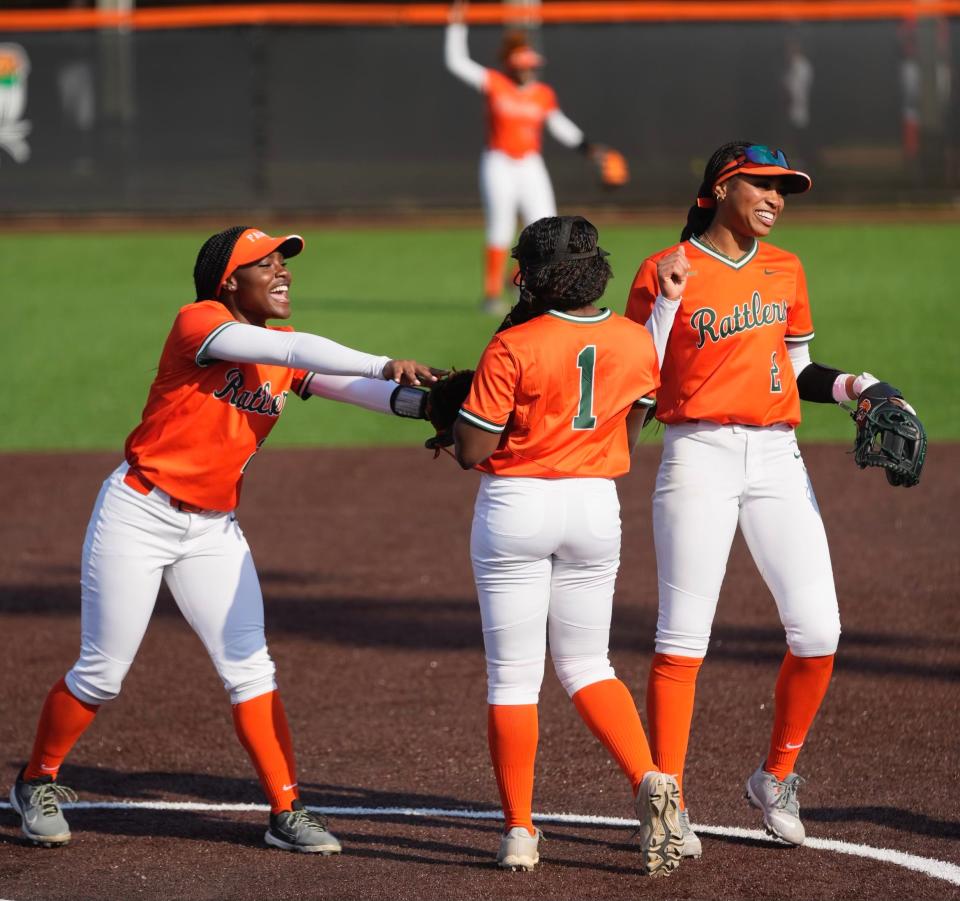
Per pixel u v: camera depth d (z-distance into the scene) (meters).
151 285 61.41
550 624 16.69
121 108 77.81
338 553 30.34
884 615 25.70
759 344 16.64
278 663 24.20
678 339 16.73
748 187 16.47
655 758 17.08
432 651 24.61
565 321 15.80
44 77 77.75
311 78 77.50
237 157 78.25
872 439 17.06
